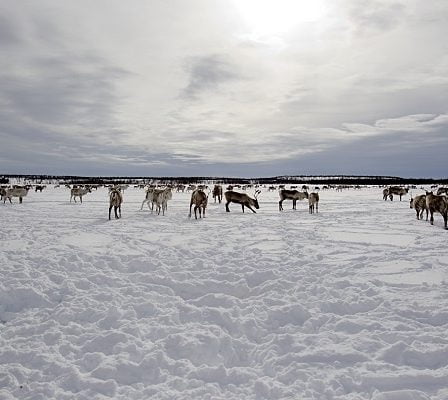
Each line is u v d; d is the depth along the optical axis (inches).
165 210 820.0
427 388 136.5
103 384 141.1
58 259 310.7
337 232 482.3
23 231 472.7
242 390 138.9
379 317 196.5
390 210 833.5
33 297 229.6
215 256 339.9
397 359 155.7
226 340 176.2
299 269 289.1
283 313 205.5
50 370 152.4
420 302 213.6
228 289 253.9
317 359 157.6
